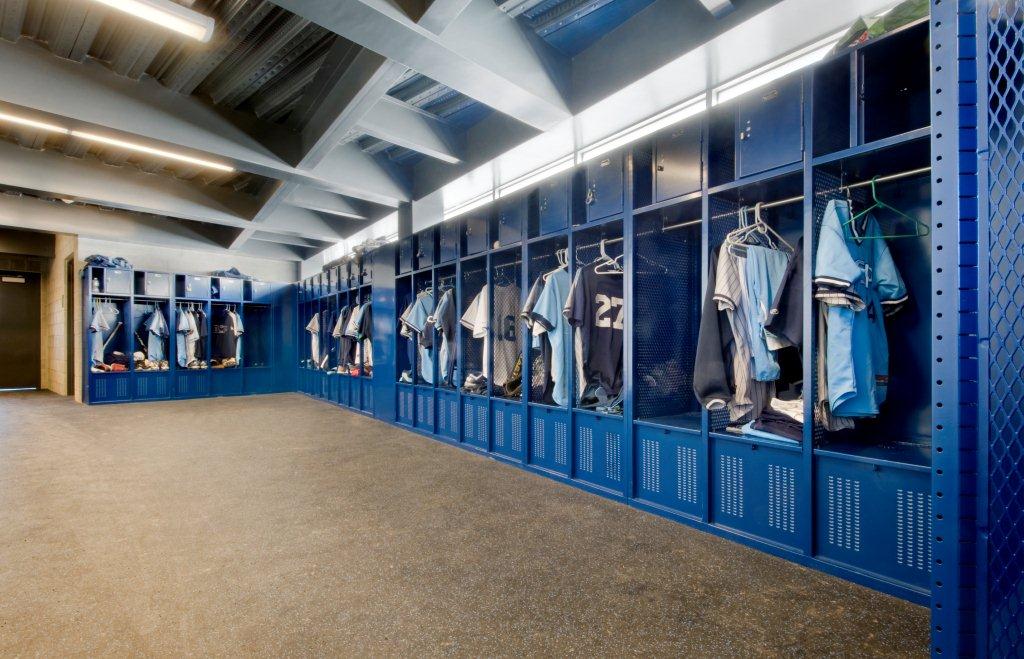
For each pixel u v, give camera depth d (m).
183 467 4.03
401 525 2.78
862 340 2.11
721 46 2.82
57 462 4.18
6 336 9.95
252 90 4.13
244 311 9.84
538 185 3.88
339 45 3.50
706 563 2.30
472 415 4.73
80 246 7.95
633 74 3.23
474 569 2.24
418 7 2.64
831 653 1.62
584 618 1.84
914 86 2.28
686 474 2.84
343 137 4.12
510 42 3.26
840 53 2.16
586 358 3.38
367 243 7.09
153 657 1.60
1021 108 0.98
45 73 3.58
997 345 0.99
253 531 2.68
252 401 8.40
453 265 5.29
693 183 2.80
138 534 2.63
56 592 2.03
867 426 2.48
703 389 2.57
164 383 8.43
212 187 6.46
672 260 3.32
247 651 1.64
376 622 1.82
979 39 1.03
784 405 2.55
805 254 2.26
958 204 1.03
